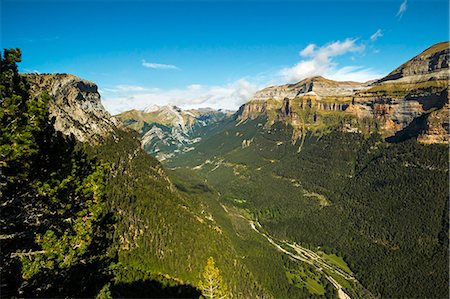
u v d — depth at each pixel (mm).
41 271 30312
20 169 29719
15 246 30641
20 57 33750
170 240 175250
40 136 32781
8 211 30531
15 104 30828
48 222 33500
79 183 35406
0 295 27828
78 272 33719
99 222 36844
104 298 34438
